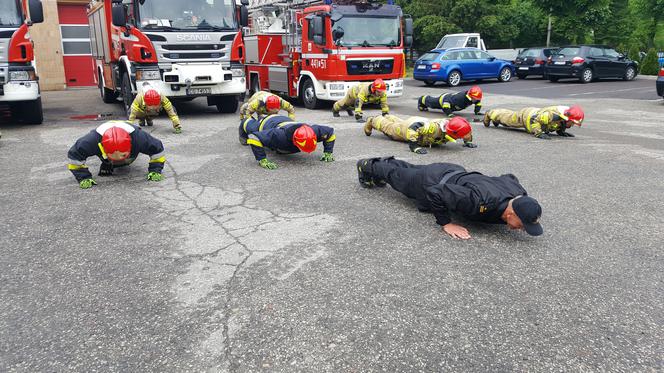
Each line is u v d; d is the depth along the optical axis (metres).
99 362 2.70
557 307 3.21
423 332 2.93
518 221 3.83
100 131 5.86
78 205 5.30
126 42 11.38
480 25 30.89
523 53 24.56
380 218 4.79
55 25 20.38
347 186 5.88
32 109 10.81
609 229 4.55
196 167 6.90
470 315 3.11
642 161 7.24
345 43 12.81
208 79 11.46
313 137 6.12
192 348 2.80
